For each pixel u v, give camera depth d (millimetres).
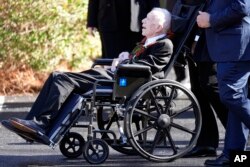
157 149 17484
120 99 16969
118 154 18453
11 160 17797
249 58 15992
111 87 17141
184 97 26750
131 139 16703
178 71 19812
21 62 28828
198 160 17703
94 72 17359
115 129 21406
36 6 28547
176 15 17766
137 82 16906
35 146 19562
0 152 18766
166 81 16797
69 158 17859
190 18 17250
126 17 22359
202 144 18000
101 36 22781
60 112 16703
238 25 16016
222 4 16219
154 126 16984
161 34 17547
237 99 16047
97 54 29812
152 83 16719
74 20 29000
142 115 17016
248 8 15781
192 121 22875
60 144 17750
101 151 17156
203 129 17984
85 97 16828
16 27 28656
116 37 22516
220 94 16203
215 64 17297
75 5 28984
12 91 28469
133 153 18125
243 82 16125
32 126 16297
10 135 21094
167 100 16969
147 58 17250
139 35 22453
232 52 16000
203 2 17328
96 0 22703
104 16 22484
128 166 17047
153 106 17188
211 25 16094
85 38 29312
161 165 17188
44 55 28828
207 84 17359
